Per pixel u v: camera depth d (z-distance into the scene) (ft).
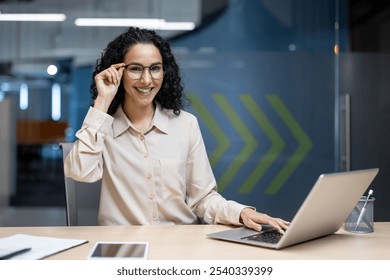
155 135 5.35
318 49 12.31
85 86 12.76
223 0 12.35
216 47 12.35
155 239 4.09
